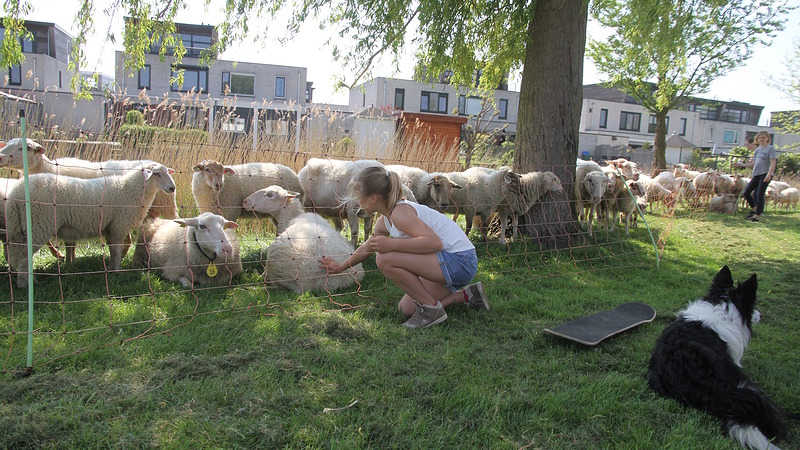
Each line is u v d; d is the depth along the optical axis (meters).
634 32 7.03
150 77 28.42
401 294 4.50
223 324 3.60
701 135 48.38
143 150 7.49
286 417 2.45
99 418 2.39
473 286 4.07
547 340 3.62
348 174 6.47
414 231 3.57
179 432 2.28
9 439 2.14
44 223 4.39
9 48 6.25
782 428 2.40
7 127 7.07
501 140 23.12
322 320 3.72
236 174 6.23
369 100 35.06
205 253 4.71
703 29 17.02
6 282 4.47
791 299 5.10
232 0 6.84
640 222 10.34
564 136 7.07
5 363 2.80
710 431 2.44
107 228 5.00
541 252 6.43
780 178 20.33
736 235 9.06
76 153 7.11
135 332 3.40
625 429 2.48
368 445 2.25
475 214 7.54
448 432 2.37
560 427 2.47
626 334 3.79
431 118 18.59
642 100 20.80
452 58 8.45
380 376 2.89
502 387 2.85
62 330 3.36
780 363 3.43
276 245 4.81
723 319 2.93
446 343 3.45
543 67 6.96
